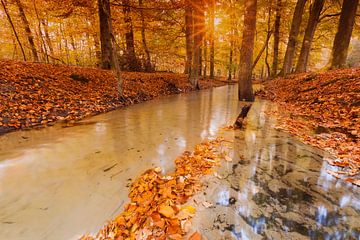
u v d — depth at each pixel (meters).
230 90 15.24
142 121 5.54
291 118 5.93
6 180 2.56
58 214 1.98
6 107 5.03
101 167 2.91
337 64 11.52
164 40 18.09
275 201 2.22
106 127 4.93
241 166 3.00
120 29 12.78
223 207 2.10
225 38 23.95
